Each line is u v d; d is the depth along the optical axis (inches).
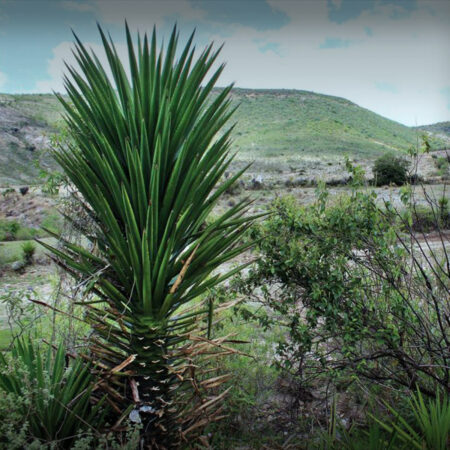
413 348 159.9
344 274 163.9
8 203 778.8
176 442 131.1
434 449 116.0
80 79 126.8
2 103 3993.6
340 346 171.8
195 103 128.7
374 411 151.7
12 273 410.6
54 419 115.2
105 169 117.4
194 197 127.0
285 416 160.4
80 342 140.8
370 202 157.2
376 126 5999.0
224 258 128.0
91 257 122.3
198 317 133.6
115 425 117.1
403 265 160.2
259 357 187.5
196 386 125.3
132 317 124.6
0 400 107.7
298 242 162.9
